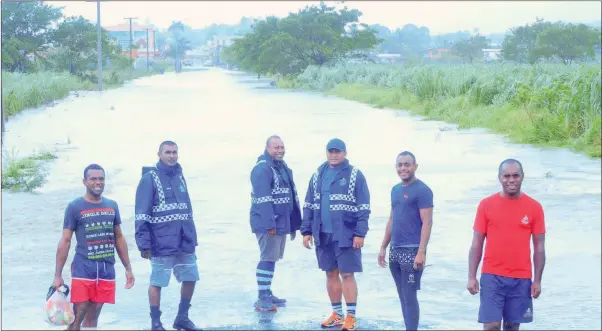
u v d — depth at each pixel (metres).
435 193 15.16
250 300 8.82
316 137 25.92
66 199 15.50
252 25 91.75
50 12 71.56
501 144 22.95
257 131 28.45
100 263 7.53
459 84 37.19
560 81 25.42
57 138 27.00
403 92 44.34
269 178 8.48
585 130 22.06
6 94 38.28
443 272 9.60
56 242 11.77
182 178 8.13
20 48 68.50
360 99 49.62
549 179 16.14
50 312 7.50
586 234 10.84
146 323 7.99
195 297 8.95
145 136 27.45
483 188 15.65
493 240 6.79
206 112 39.59
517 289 6.75
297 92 64.56
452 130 27.75
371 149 22.39
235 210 14.09
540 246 6.74
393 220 7.60
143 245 7.79
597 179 16.03
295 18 84.38
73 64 75.56
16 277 9.73
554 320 7.46
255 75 136.88
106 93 63.50
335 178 7.95
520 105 27.03
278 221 8.55
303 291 9.15
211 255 10.88
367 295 8.89
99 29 67.44
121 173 18.66
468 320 7.69
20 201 15.27
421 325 7.57
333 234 7.87
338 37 83.56
